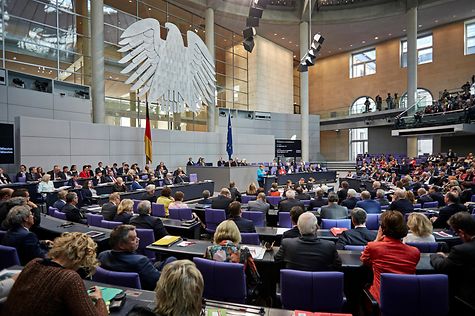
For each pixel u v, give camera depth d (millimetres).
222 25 21000
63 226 4133
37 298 1353
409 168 16484
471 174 10547
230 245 2760
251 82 23094
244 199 7996
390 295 2234
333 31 23016
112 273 2250
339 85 28172
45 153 11086
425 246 3164
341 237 3500
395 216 2537
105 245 3631
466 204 5945
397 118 19469
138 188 10234
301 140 22453
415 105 19406
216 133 18594
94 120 13523
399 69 24484
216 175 13391
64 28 13586
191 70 16906
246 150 20297
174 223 4715
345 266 2729
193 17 19594
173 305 1376
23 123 10469
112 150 13570
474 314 2318
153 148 15336
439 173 12984
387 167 17250
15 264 2652
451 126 15711
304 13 20281
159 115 17281
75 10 14016
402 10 19984
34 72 12508
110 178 11117
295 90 29406
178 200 6230
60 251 1560
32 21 12461
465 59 21312
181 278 1398
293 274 2385
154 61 14953
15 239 2938
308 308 2385
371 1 20578
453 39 21844
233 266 2482
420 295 2191
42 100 11656
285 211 5855
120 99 15648
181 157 16672
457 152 21672
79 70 14094
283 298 2432
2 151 9203
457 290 2572
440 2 18625
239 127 21375
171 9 18250
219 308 1971
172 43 15812
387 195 8828
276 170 16672
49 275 1407
